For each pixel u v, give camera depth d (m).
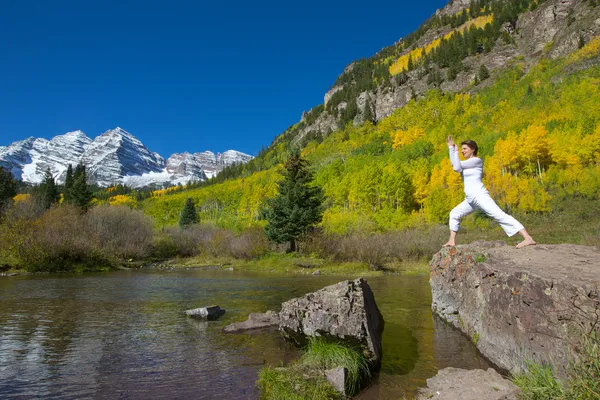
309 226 26.81
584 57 99.25
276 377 3.61
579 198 42.41
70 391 3.40
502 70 135.00
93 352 4.64
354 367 3.76
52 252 19.33
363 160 99.19
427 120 122.50
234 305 8.35
